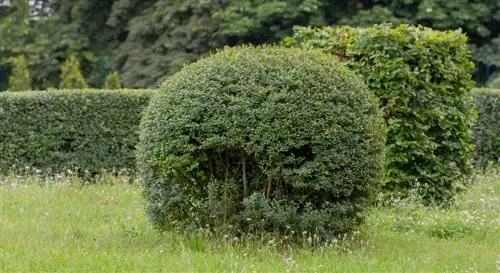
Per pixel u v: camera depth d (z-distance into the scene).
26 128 20.62
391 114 15.05
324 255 10.41
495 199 15.41
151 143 10.81
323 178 10.48
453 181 15.41
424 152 15.09
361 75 15.18
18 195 16.25
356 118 10.70
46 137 20.73
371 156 10.82
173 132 10.60
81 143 20.98
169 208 11.08
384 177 14.96
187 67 11.16
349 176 10.62
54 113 20.80
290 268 9.55
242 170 10.87
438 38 15.22
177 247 10.78
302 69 10.69
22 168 20.59
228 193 10.88
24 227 12.34
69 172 19.95
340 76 10.87
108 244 11.23
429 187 15.17
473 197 16.64
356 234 11.29
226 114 10.45
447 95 15.40
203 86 10.63
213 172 10.98
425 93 15.09
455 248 11.38
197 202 11.05
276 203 10.66
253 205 10.62
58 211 14.48
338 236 10.98
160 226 11.41
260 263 9.88
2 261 9.80
